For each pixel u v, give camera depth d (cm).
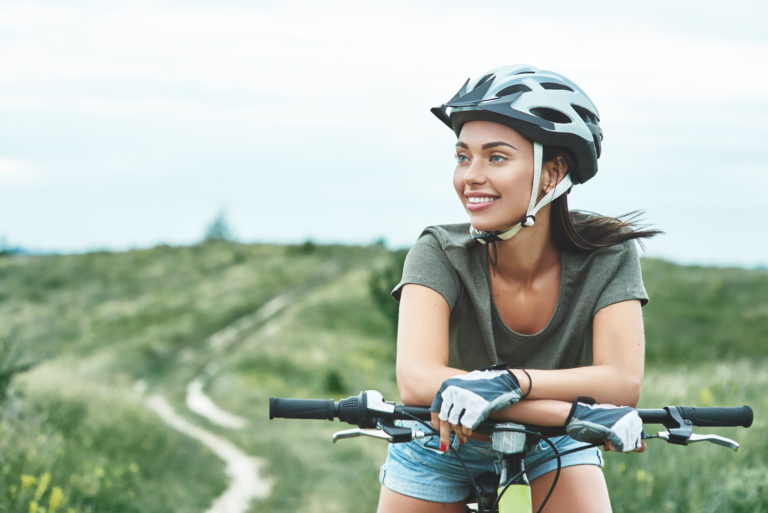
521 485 209
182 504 1003
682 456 626
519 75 228
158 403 2666
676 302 3762
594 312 241
